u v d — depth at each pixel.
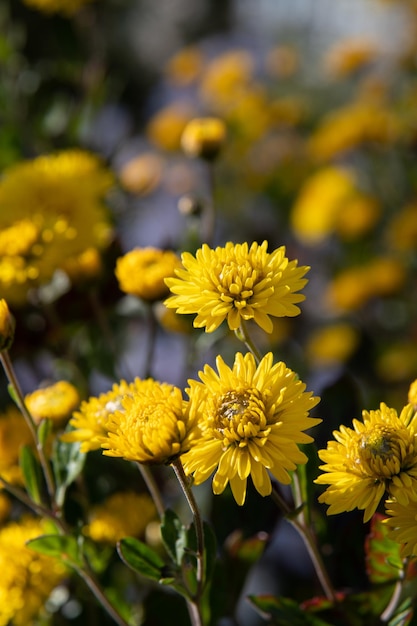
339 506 0.55
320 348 0.99
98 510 0.67
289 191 1.29
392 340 1.04
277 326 0.90
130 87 1.97
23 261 0.68
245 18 2.20
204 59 1.50
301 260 1.23
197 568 0.59
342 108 1.63
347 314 1.07
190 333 0.72
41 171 0.72
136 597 0.70
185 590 0.58
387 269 1.00
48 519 0.64
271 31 2.08
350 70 1.38
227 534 0.65
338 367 0.94
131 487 0.70
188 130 0.76
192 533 0.58
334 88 1.67
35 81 0.91
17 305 0.73
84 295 0.74
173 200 1.23
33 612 0.66
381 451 0.54
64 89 0.92
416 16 1.49
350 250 1.11
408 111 1.26
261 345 0.85
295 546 0.82
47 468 0.61
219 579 0.62
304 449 0.58
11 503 0.71
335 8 2.01
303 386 0.55
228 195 1.33
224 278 0.56
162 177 1.23
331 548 0.64
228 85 1.31
